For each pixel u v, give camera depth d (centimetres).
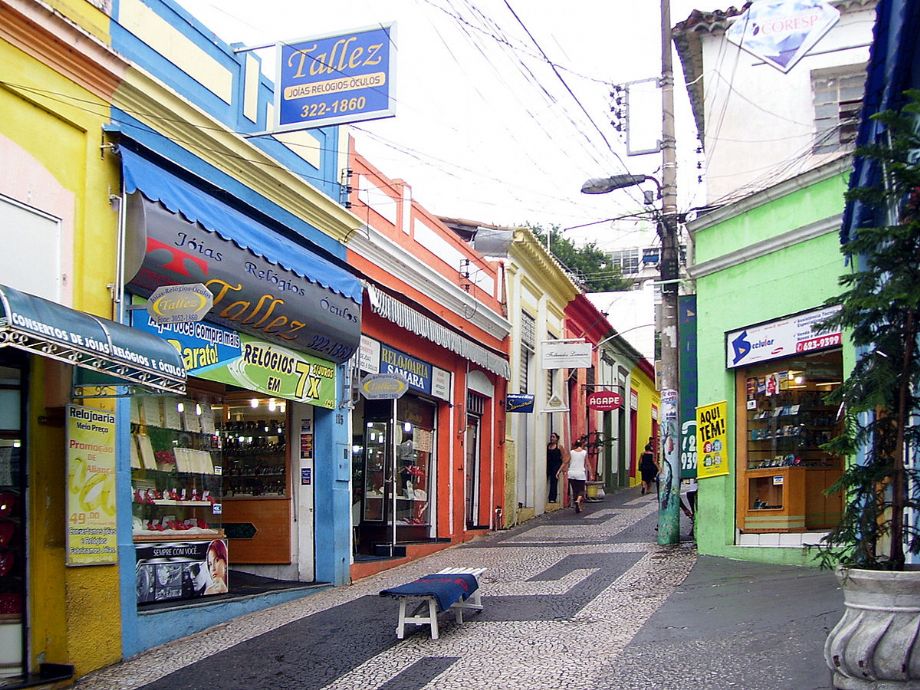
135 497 1012
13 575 817
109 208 928
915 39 795
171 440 1084
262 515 1311
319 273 1252
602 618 977
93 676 838
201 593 1077
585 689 731
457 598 946
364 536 1545
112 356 728
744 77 1477
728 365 1355
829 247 1185
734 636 850
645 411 4234
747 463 1331
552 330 2584
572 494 2444
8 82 820
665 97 1557
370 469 1562
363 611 1085
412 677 795
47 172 861
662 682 732
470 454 1930
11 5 810
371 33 1085
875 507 668
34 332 650
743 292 1334
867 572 635
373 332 1456
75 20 900
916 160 691
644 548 1500
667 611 990
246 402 1313
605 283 3956
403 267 1554
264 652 906
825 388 1225
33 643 818
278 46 1116
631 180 1602
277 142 1221
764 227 1291
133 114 966
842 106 1420
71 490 841
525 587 1194
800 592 998
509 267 2142
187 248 990
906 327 654
